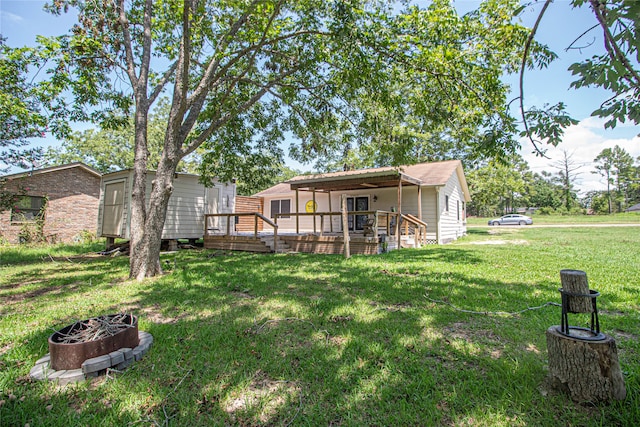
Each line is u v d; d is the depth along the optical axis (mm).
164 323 3467
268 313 3703
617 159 57281
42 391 2123
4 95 7965
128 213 10352
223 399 2043
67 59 7105
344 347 2727
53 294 4895
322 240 9875
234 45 8438
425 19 5930
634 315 3385
